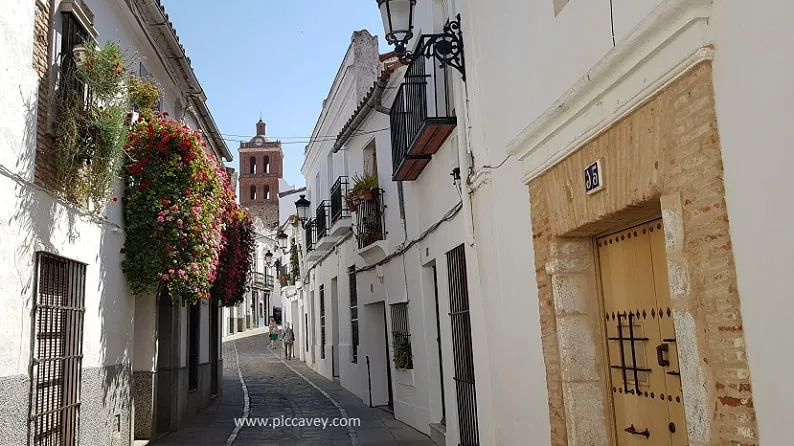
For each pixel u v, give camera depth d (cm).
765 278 279
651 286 442
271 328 3781
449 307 898
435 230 970
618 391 486
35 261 620
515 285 616
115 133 732
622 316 482
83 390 730
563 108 461
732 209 299
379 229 1366
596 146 438
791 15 261
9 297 568
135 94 893
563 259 511
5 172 562
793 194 262
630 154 390
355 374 1662
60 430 671
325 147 2000
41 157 642
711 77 312
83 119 705
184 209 891
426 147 938
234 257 1303
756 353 285
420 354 1105
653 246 438
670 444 420
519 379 611
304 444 1024
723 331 305
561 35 493
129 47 964
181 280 880
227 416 1324
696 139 321
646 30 345
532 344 575
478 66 704
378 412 1379
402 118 1035
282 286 3519
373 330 1505
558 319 507
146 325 1015
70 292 708
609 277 499
